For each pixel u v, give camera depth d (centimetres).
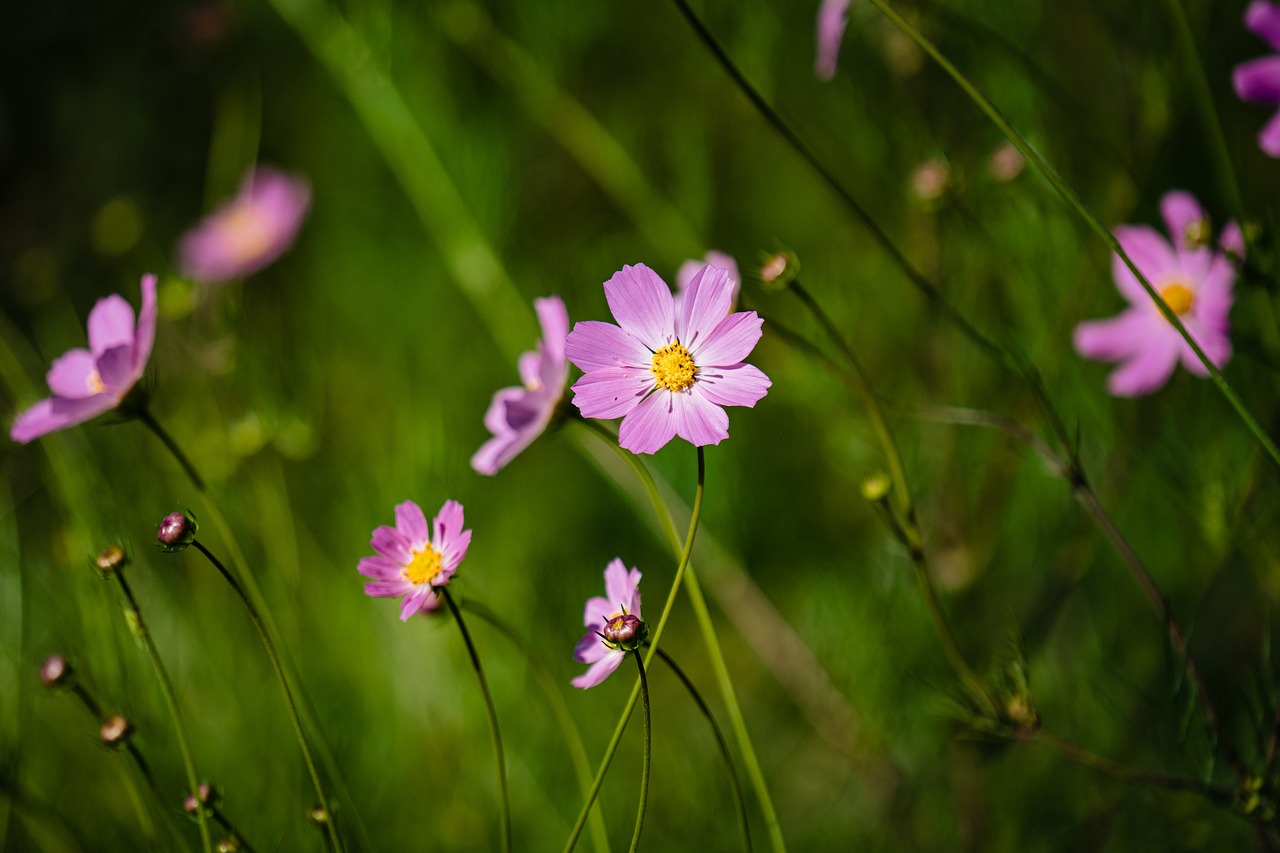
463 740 108
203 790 85
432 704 110
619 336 80
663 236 125
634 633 77
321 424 134
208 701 108
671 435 78
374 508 115
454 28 132
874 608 106
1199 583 103
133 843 103
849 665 107
